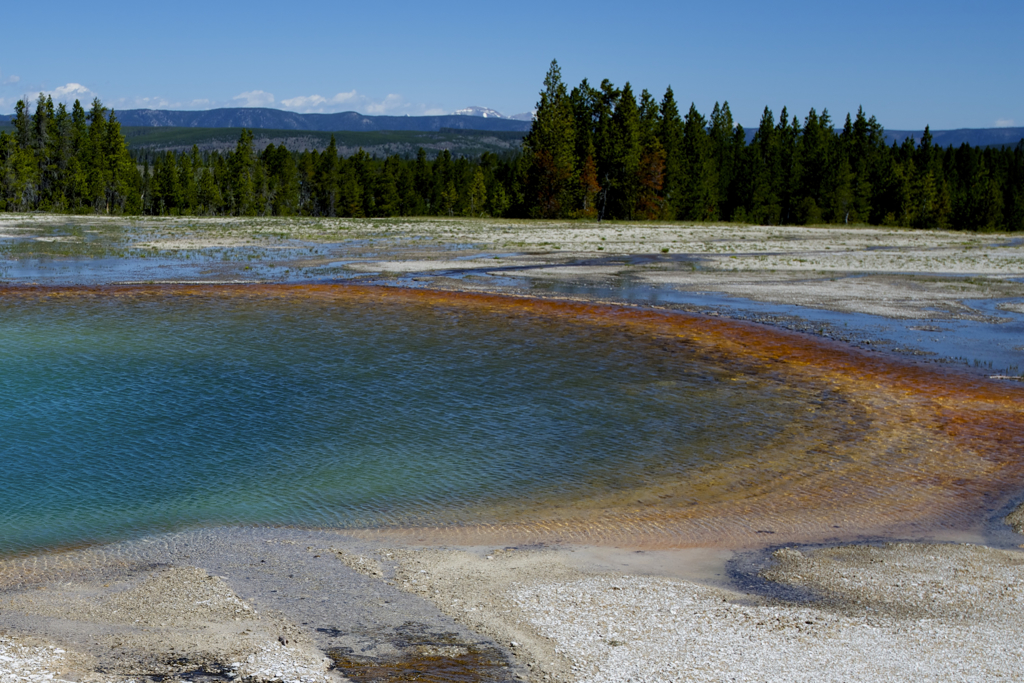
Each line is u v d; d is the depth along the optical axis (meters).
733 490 13.65
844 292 37.41
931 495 13.51
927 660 7.91
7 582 9.80
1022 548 11.43
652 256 53.91
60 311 28.81
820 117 152.00
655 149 111.25
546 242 62.78
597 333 26.95
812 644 8.25
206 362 21.88
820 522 12.33
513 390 19.77
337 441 15.83
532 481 13.93
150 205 138.25
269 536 11.47
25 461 14.40
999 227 134.88
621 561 10.75
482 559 10.71
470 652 8.00
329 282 37.56
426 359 22.81
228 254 49.44
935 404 19.05
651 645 8.18
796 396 19.62
